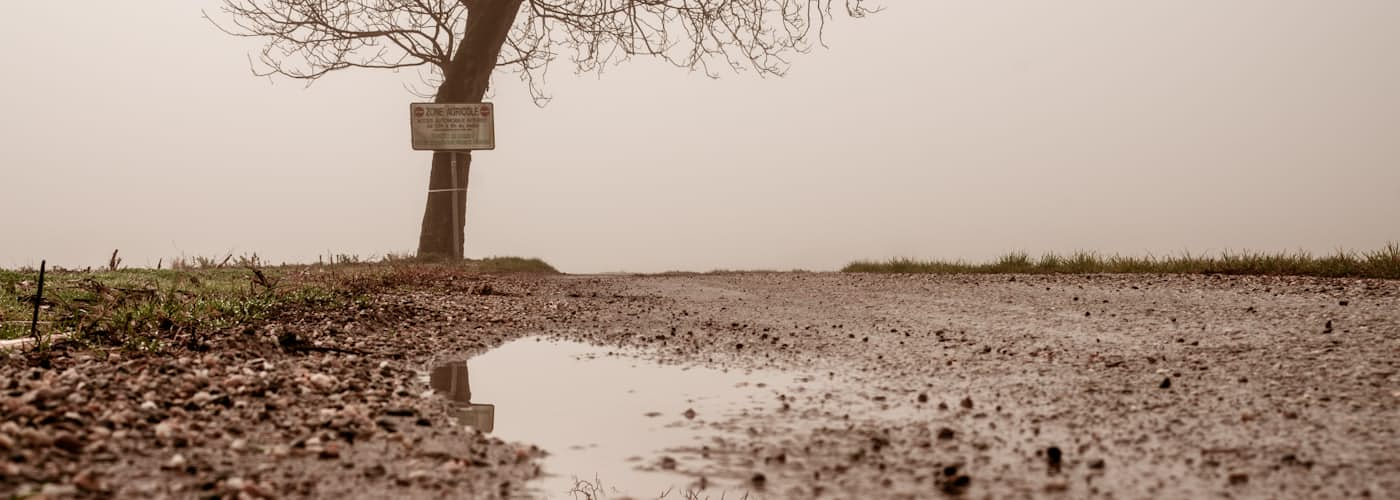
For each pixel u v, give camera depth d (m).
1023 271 14.72
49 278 8.81
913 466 3.24
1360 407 3.84
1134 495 2.85
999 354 5.73
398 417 3.96
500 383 5.00
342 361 5.43
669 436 3.72
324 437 3.48
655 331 7.40
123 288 7.88
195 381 4.26
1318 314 6.53
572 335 7.23
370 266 12.62
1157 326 6.59
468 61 21.34
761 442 3.62
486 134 20.62
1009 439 3.59
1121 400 4.21
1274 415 3.79
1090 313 7.66
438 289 10.77
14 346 5.00
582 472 3.17
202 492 2.76
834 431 3.78
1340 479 2.94
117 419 3.44
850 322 7.84
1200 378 4.63
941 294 10.35
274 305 7.35
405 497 2.83
